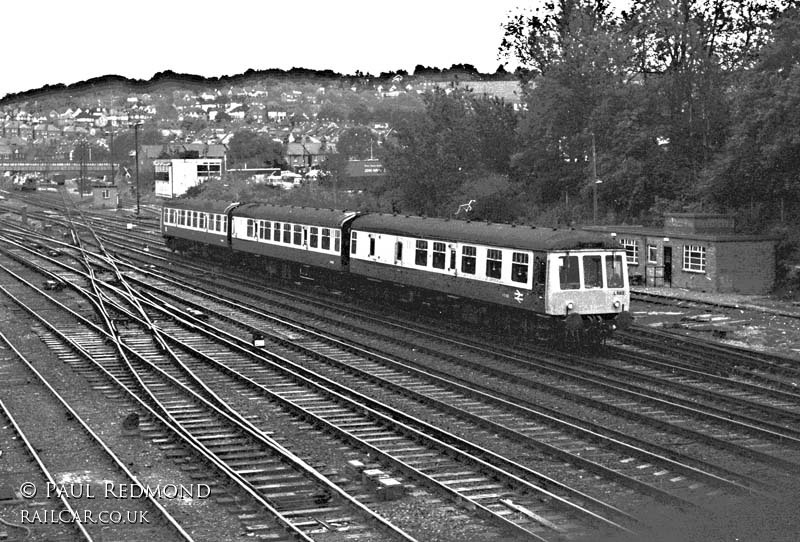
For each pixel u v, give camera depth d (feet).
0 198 388.57
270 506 47.67
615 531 44.37
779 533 43.83
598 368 84.69
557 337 94.07
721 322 111.14
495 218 196.34
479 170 209.05
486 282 102.27
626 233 153.48
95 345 98.32
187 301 128.88
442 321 113.50
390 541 43.91
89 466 56.85
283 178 392.47
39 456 58.75
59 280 150.30
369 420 67.05
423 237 113.70
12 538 45.06
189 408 71.10
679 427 62.85
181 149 444.55
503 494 50.19
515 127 224.94
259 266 161.99
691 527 44.80
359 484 52.60
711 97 192.85
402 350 95.20
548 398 73.72
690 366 84.64
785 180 147.02
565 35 218.59
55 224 264.72
